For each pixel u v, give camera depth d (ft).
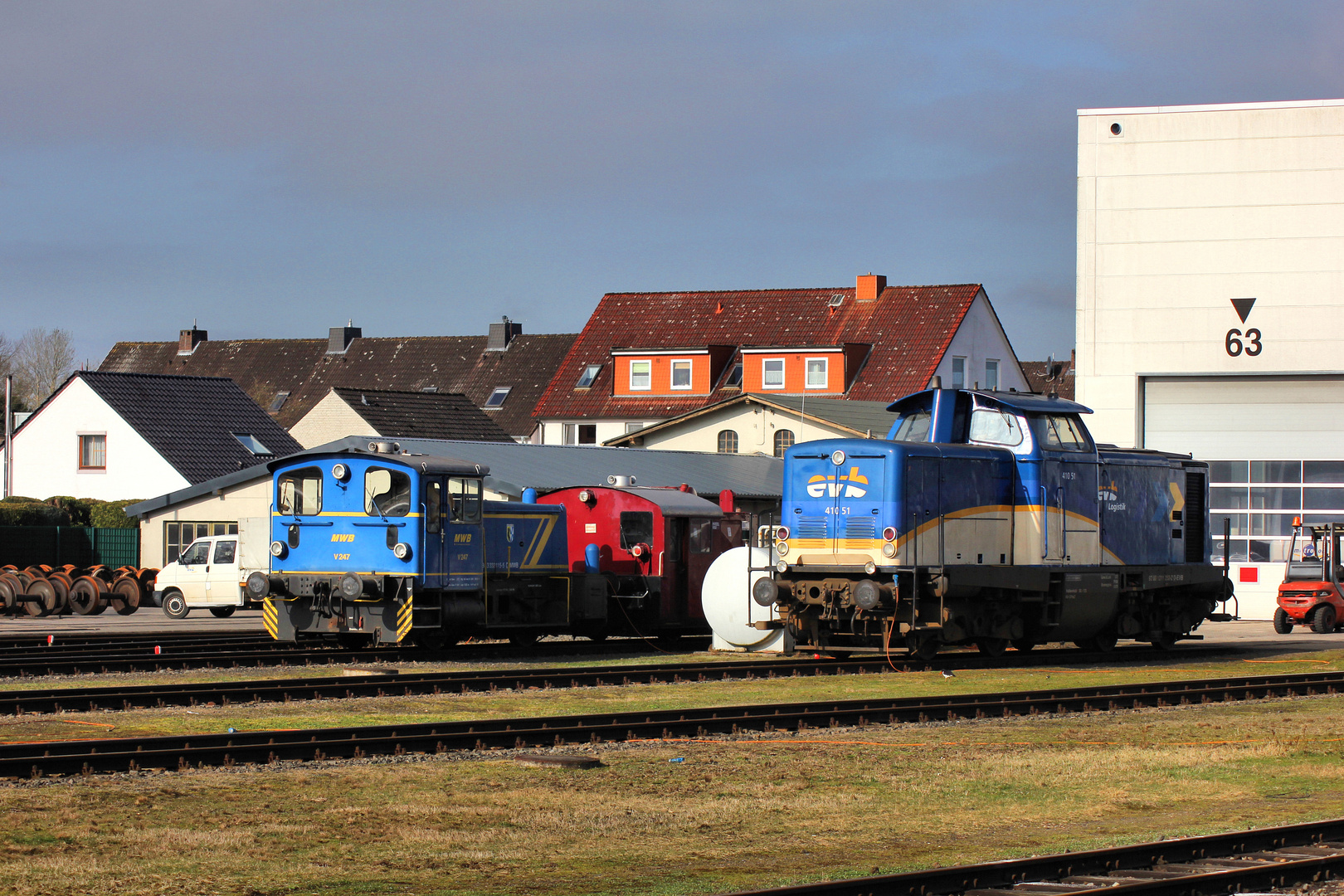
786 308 395.75
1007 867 58.85
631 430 386.93
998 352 395.55
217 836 65.21
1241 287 212.64
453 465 153.89
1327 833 67.41
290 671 136.98
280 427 361.51
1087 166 218.59
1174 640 170.50
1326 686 129.70
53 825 66.80
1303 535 215.31
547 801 74.18
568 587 168.35
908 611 141.49
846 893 55.06
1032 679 135.23
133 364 527.81
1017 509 150.00
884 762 87.35
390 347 496.23
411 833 66.44
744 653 164.35
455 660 151.43
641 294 418.31
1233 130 212.64
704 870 60.80
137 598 239.30
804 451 146.10
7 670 129.70
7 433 349.41
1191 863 62.59
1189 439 219.61
